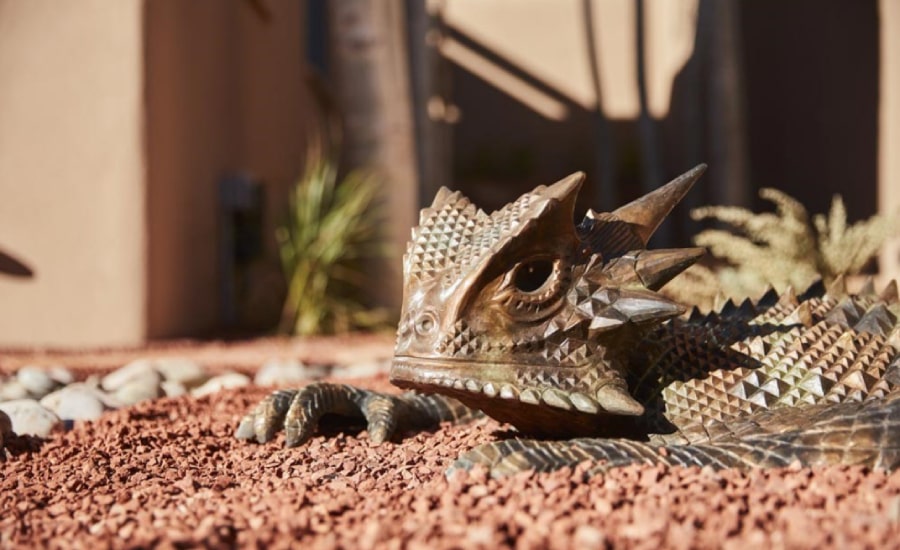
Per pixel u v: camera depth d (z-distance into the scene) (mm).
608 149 21359
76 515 2947
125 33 10219
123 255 10156
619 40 25625
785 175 18078
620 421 3322
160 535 2547
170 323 10742
